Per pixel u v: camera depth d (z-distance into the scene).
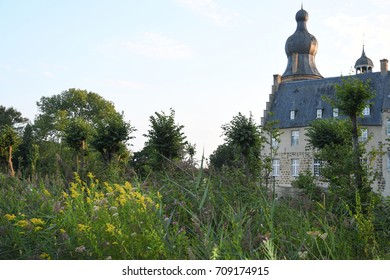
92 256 4.79
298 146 50.38
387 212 7.20
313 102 52.25
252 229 5.40
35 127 59.47
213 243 4.60
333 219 6.12
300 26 76.38
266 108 54.44
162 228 5.31
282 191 8.43
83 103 63.31
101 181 9.09
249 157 22.42
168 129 19.34
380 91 47.84
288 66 75.50
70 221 5.54
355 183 12.34
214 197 6.85
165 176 8.46
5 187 8.62
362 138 45.72
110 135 22.36
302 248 4.96
